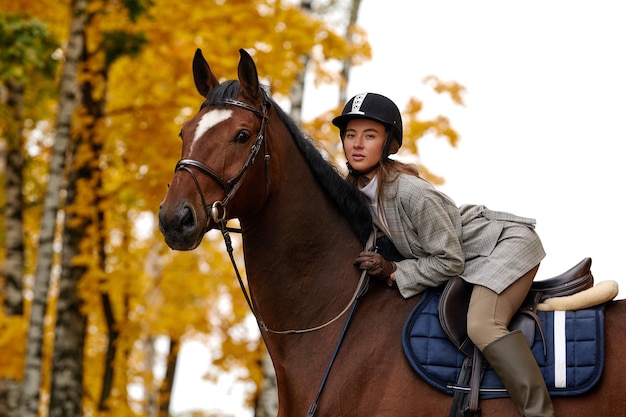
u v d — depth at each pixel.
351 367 5.90
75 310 16.55
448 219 6.00
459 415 5.73
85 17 15.88
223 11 14.50
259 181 5.97
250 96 5.98
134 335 17.39
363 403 5.82
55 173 15.83
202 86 6.32
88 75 15.95
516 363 5.63
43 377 19.62
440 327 5.89
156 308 18.02
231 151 5.79
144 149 15.59
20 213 19.89
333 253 6.24
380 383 5.84
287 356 6.11
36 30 15.06
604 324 5.86
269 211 6.13
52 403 16.38
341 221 6.32
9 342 16.91
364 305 6.12
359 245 6.31
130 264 17.77
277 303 6.16
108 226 17.80
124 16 15.66
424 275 5.99
